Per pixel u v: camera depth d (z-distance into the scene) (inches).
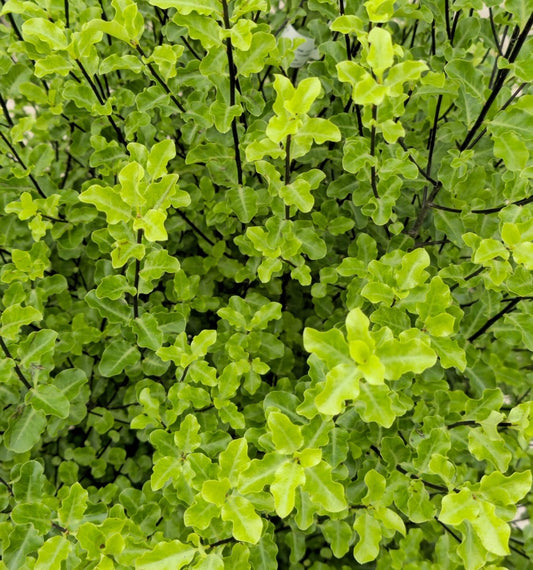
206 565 10.3
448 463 10.7
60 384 13.1
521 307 12.8
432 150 13.9
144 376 16.2
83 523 10.9
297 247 13.0
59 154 20.5
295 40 14.5
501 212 11.8
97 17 13.6
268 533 12.4
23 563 11.1
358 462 14.0
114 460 16.6
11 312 12.2
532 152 12.2
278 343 14.6
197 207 16.2
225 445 12.7
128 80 16.4
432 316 10.9
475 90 11.9
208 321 18.4
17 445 12.2
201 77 13.4
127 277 13.4
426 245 15.3
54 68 12.4
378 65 9.5
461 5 12.6
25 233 16.2
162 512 14.0
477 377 14.1
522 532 17.2
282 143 11.3
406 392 14.1
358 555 11.6
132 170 10.2
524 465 17.5
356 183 14.9
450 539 14.2
